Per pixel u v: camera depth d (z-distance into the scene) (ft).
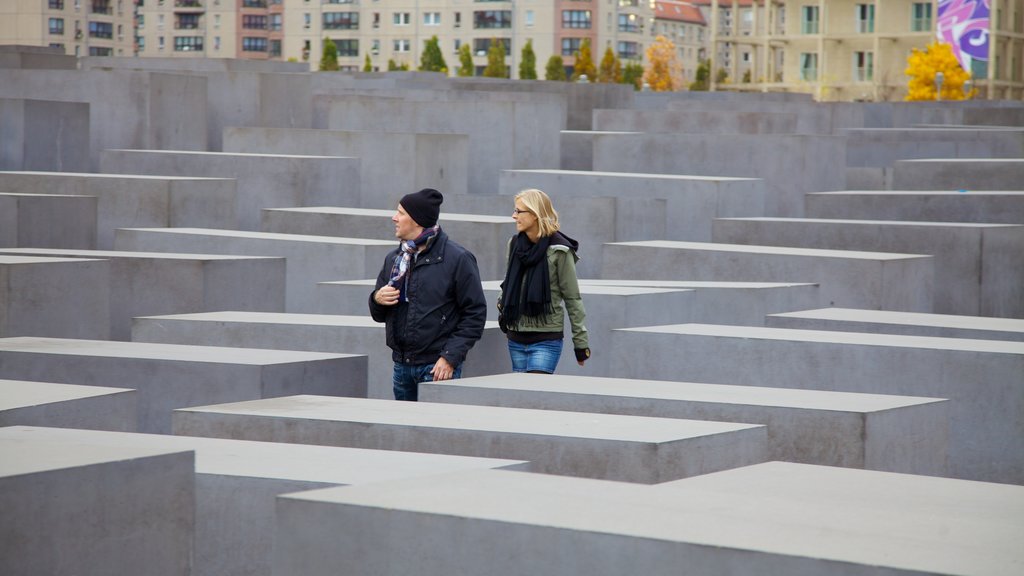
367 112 84.94
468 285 25.95
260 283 41.42
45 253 41.73
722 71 295.28
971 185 69.00
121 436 18.12
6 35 404.77
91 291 37.22
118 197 57.52
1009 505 14.60
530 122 82.89
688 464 19.75
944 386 27.40
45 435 18.07
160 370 27.53
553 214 28.94
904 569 11.60
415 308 25.99
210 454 18.70
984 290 48.98
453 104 82.69
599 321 36.68
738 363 29.07
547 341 29.27
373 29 459.32
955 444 27.50
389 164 69.97
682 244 47.24
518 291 29.01
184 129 85.61
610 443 19.57
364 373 29.22
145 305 40.40
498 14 450.71
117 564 15.44
